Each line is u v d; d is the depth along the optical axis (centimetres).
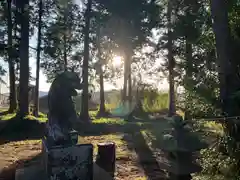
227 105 410
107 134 1448
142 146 991
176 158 551
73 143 620
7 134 1462
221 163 412
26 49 1805
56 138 614
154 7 2111
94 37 2359
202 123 457
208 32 533
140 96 2748
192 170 525
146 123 1688
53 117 636
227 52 432
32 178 644
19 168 750
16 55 1922
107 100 3434
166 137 581
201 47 539
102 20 2122
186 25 603
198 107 455
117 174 727
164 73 2309
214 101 427
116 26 2348
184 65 555
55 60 2197
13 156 939
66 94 630
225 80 425
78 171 609
